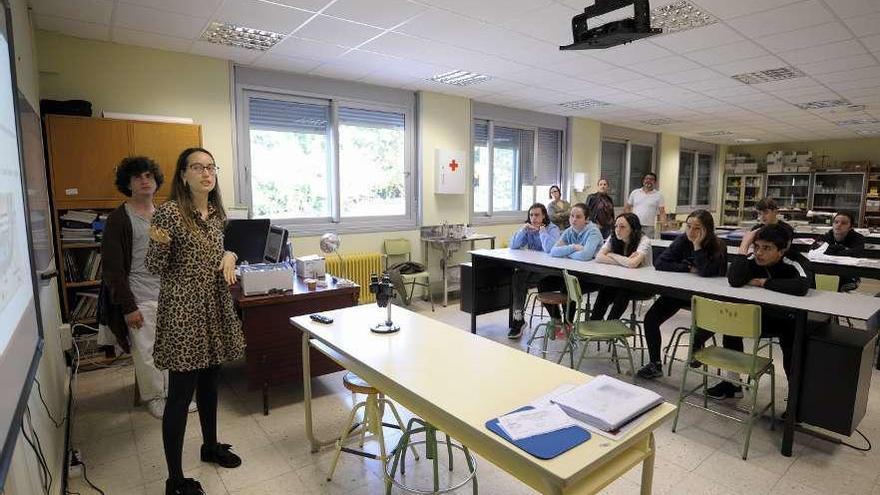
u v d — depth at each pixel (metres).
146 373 2.81
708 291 2.79
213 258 2.04
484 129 6.78
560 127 7.71
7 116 1.36
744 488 2.20
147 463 2.40
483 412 1.40
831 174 9.94
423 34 3.84
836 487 2.21
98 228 3.62
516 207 7.34
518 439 1.25
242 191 4.75
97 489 2.18
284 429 2.72
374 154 5.73
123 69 4.04
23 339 1.34
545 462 1.16
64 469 2.23
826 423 2.35
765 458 2.45
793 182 10.47
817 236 6.94
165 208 1.92
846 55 4.30
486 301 4.58
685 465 2.38
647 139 9.41
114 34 3.79
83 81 3.88
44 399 2.02
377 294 2.24
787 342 2.75
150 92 4.17
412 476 2.27
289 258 3.57
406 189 5.98
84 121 3.57
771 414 2.76
